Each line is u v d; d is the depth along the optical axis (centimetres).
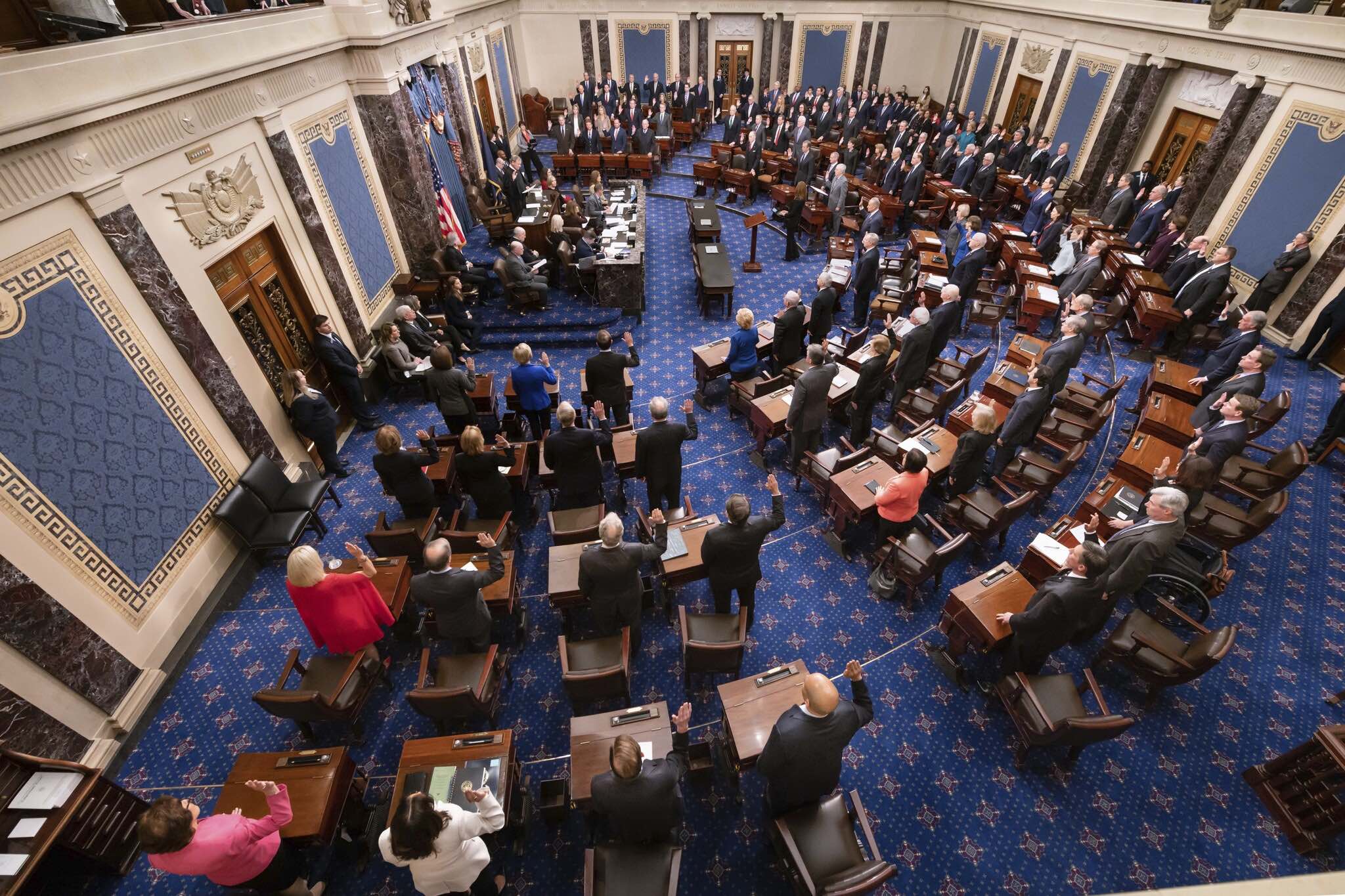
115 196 496
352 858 426
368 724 507
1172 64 1235
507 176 1298
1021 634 439
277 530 630
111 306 500
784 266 1276
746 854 427
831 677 537
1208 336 895
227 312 640
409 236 1052
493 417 821
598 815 421
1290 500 683
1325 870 408
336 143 859
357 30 860
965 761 477
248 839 337
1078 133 1488
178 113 566
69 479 465
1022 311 974
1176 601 566
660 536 504
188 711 522
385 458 573
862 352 814
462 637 481
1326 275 873
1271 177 970
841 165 1265
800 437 675
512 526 640
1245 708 498
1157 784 456
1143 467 600
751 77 2020
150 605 527
